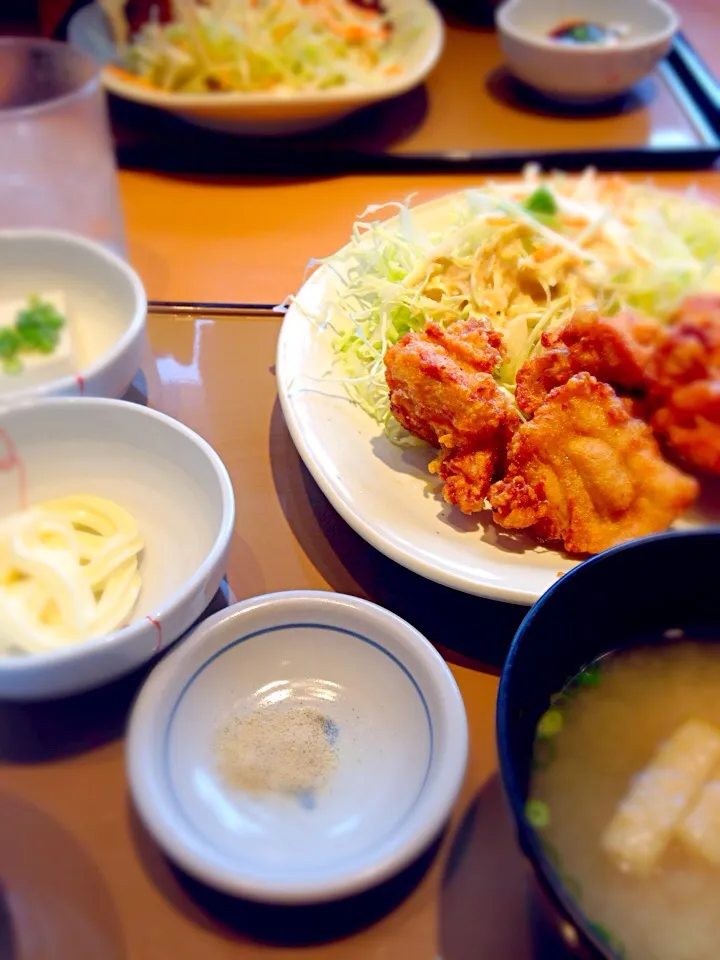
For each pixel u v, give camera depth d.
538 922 0.20
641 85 0.63
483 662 0.26
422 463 0.31
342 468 0.30
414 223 0.42
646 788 0.20
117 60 0.57
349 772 0.22
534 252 0.38
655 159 0.54
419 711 0.23
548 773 0.20
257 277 0.44
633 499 0.28
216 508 0.26
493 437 0.29
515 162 0.53
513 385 0.35
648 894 0.18
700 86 0.62
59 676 0.22
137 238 0.47
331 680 0.24
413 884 0.21
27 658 0.21
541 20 0.65
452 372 0.28
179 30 0.56
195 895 0.21
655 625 0.23
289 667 0.24
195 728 0.23
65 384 0.30
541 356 0.31
